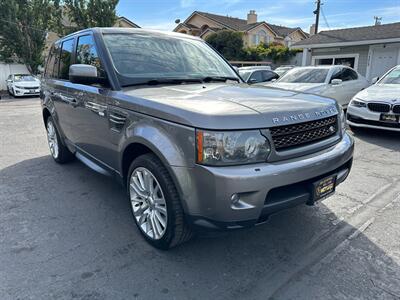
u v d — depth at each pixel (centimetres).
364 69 1633
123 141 267
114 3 2481
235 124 201
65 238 277
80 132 361
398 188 386
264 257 253
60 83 398
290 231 291
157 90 274
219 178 196
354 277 228
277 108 223
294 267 240
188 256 253
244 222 206
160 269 237
